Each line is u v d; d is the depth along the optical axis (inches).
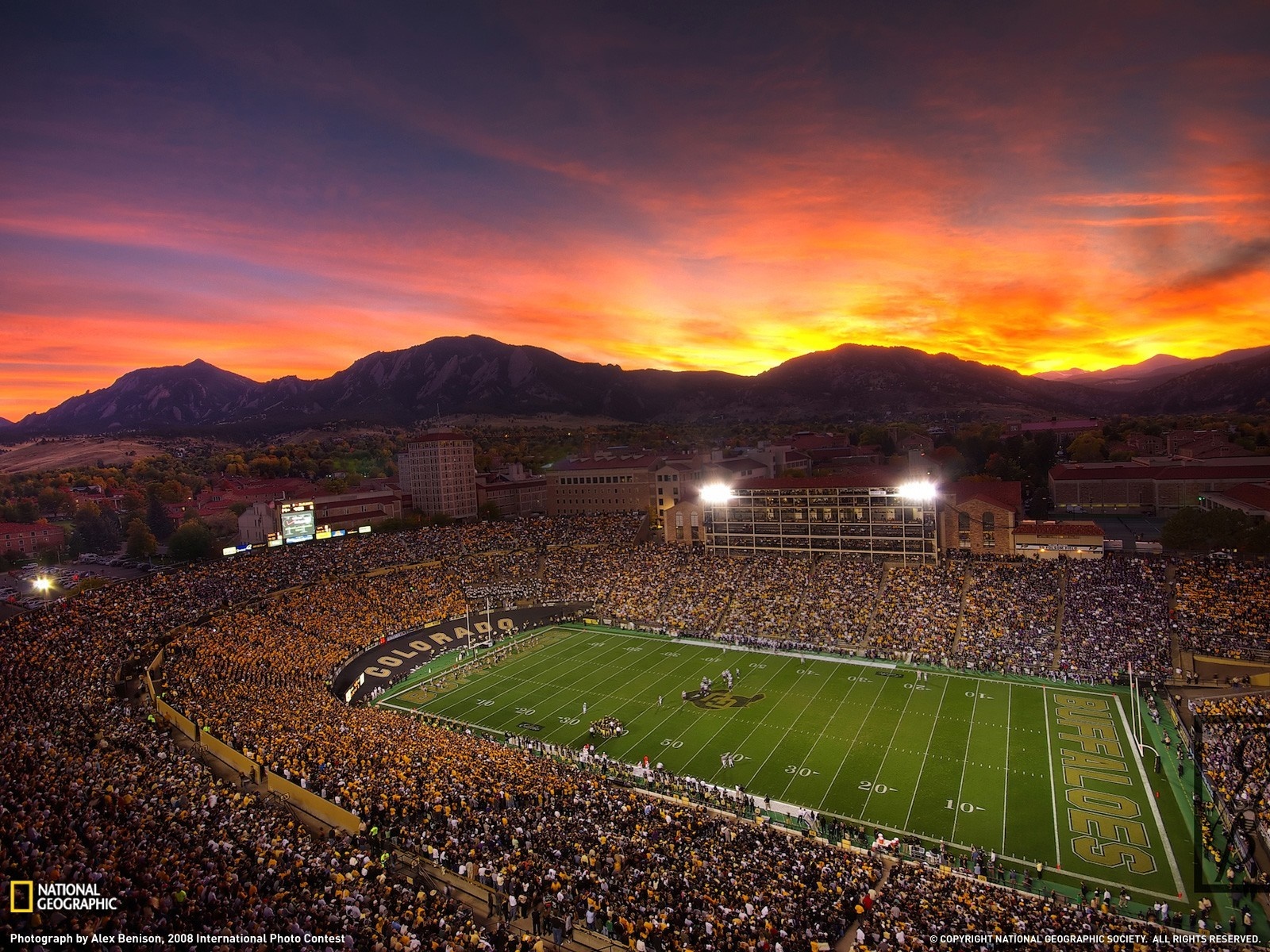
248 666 3127.5
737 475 6171.3
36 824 1381.6
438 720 2874.0
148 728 2272.4
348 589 4266.7
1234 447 6299.2
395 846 1728.6
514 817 1836.9
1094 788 2150.6
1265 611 3043.8
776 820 2055.9
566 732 2716.5
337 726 2444.6
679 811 1996.8
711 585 4274.1
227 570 4281.5
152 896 1160.8
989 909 1417.3
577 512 6914.4
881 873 1684.3
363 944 1181.1
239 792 1895.9
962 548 4264.3
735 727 2711.6
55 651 2942.9
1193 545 3878.0
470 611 4296.3
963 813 2053.4
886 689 3009.4
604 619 4195.4
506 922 1430.9
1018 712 2716.5
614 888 1488.7
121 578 5910.4
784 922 1344.7
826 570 4202.8
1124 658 3002.0
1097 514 5713.6
